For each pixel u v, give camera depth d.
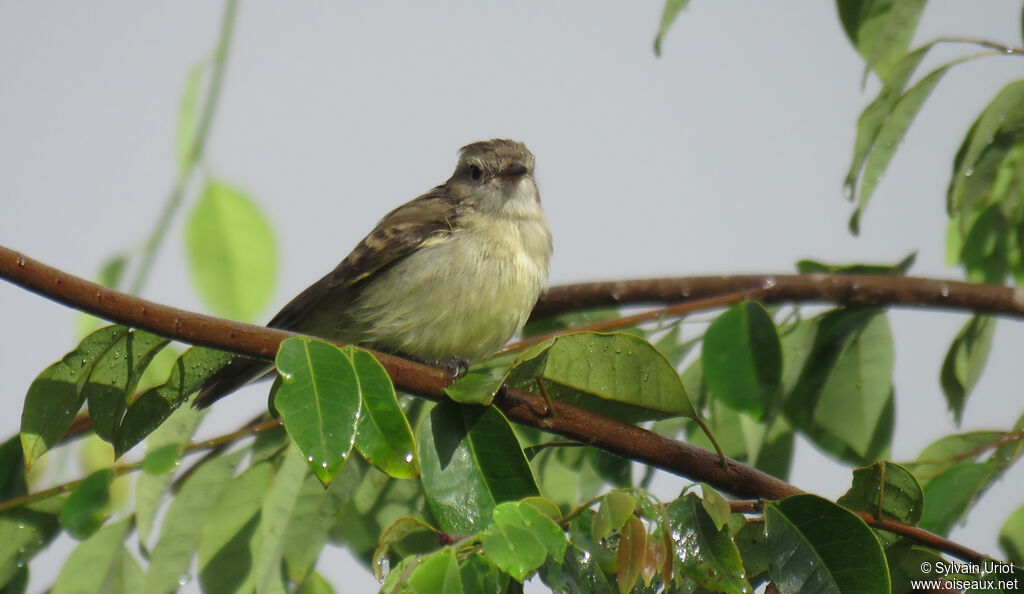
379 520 10.41
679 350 10.95
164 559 9.57
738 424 10.39
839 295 11.14
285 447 10.04
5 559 9.80
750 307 9.97
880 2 10.29
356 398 6.88
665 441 8.52
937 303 10.90
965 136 10.15
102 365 8.61
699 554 7.32
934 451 9.85
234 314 11.41
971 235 11.20
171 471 9.57
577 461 10.81
